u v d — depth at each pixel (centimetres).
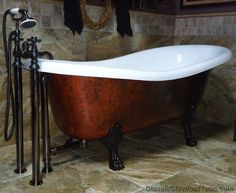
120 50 236
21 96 142
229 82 238
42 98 139
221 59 179
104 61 198
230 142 204
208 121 255
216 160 172
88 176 147
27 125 194
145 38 252
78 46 208
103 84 142
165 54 228
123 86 149
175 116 188
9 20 172
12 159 167
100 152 180
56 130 210
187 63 220
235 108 238
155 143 199
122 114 154
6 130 155
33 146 135
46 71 132
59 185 137
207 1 245
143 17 246
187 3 260
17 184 138
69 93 140
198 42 258
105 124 149
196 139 208
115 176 148
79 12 189
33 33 184
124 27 216
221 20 239
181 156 177
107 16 213
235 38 231
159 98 170
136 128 167
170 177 149
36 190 132
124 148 189
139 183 142
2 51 173
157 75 146
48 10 189
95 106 143
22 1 176
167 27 269
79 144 164
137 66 215
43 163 157
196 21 256
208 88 252
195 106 198
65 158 170
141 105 162
